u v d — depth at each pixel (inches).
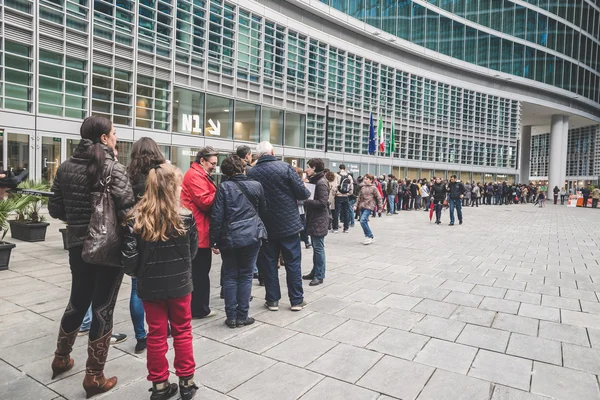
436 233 502.0
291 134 931.3
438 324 175.2
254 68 831.1
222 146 766.5
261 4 833.5
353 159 1100.5
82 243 114.7
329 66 1018.7
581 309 198.8
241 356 141.5
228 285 169.5
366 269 283.3
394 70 1211.9
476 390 119.6
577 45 1857.8
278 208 186.2
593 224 683.4
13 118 490.6
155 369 111.2
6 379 123.3
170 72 668.1
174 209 108.5
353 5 1048.2
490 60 1525.6
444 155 1413.6
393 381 124.5
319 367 133.4
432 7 1310.3
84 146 117.4
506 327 172.6
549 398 115.7
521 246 409.1
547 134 2797.7
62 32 533.3
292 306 192.2
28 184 364.8
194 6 698.2
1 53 479.5
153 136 647.1
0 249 253.0
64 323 120.9
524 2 1611.7
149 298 107.3
